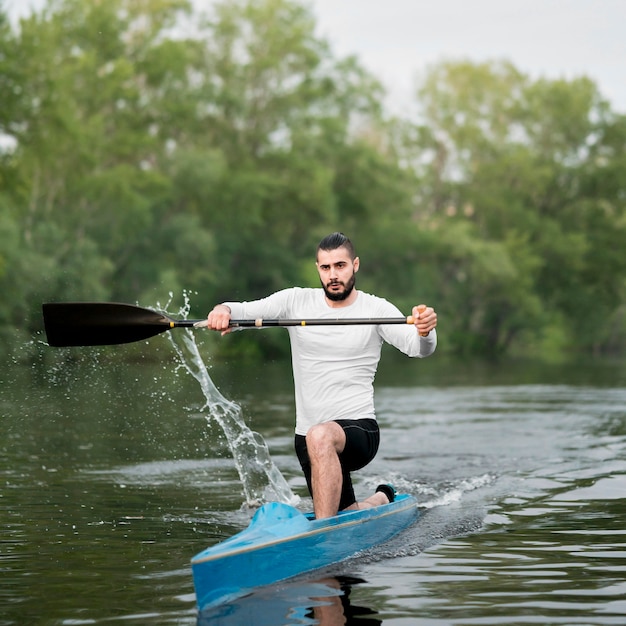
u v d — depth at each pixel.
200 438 8.22
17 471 6.36
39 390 10.16
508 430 8.98
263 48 37.00
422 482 5.92
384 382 18.52
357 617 3.03
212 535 4.36
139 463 6.75
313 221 36.94
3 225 24.20
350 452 4.34
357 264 4.57
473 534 4.32
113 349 11.45
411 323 4.27
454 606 3.14
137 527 4.54
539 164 44.09
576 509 4.95
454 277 42.97
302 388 4.51
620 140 44.28
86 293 26.33
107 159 32.06
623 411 11.17
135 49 33.72
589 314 45.91
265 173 35.12
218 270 33.00
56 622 3.02
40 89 27.30
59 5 31.39
